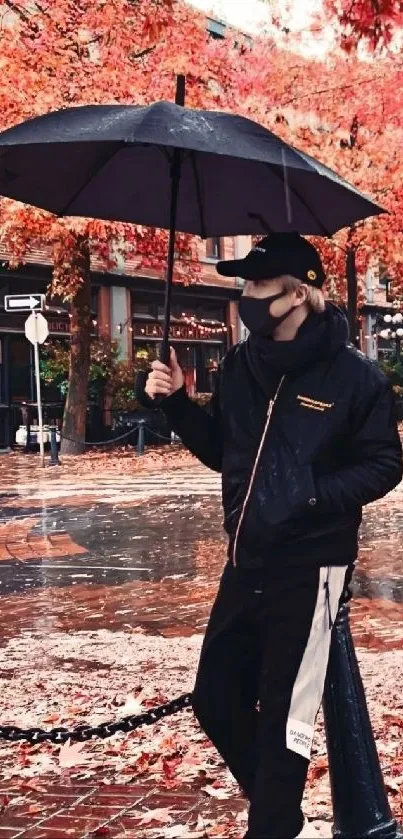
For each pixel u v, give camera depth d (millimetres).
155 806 3545
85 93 19031
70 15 19500
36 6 20359
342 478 2543
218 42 21438
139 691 4988
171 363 2855
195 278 26422
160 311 30984
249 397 2697
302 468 2539
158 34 10484
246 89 21609
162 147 2889
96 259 27750
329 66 21391
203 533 10711
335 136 21922
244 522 2574
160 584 7957
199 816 3385
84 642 6117
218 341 33156
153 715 3436
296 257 2564
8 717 4602
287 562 2578
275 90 21781
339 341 2604
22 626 6637
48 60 19125
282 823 2496
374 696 4707
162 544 10039
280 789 2514
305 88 21547
